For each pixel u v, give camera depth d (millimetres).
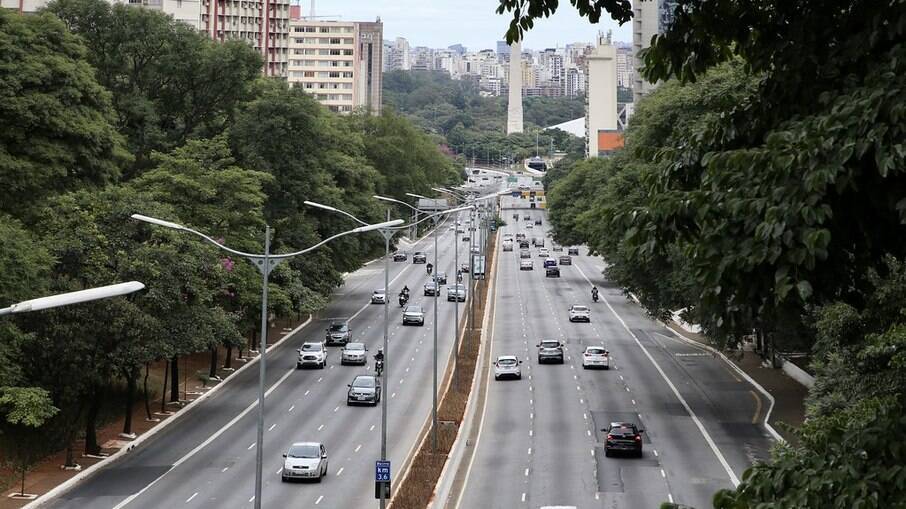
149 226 53438
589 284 129375
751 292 13438
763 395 65438
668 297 62719
